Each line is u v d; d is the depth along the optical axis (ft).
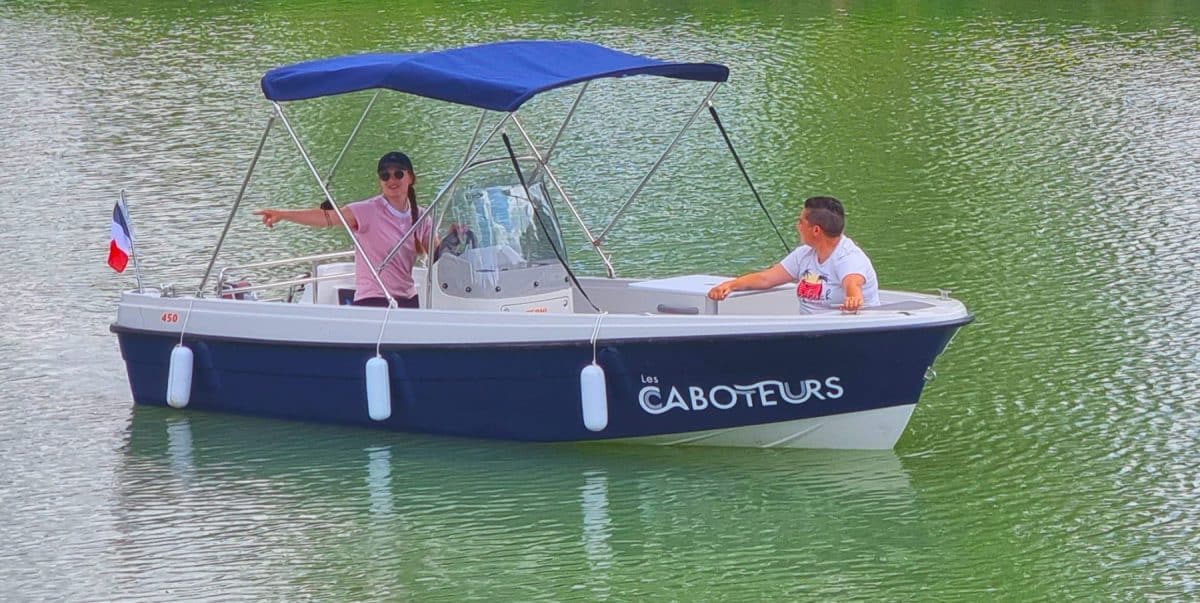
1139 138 214.28
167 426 119.03
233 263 161.58
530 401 109.40
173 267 160.25
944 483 104.68
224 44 309.63
